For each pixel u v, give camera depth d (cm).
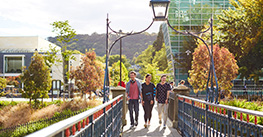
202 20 4944
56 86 4391
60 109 1728
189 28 4959
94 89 3155
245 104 1108
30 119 1656
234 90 4459
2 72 5756
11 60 5844
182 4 4984
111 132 658
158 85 1014
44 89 2414
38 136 161
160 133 902
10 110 1945
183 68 4925
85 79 3106
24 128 1173
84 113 312
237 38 3234
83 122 318
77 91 3177
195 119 703
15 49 6244
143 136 855
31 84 2373
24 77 2392
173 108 1055
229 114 434
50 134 174
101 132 476
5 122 1644
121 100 983
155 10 724
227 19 3231
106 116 557
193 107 721
